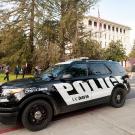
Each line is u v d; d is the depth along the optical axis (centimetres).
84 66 719
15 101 557
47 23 3069
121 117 689
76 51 2919
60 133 562
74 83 668
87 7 3081
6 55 3262
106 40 7906
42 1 3094
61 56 2841
